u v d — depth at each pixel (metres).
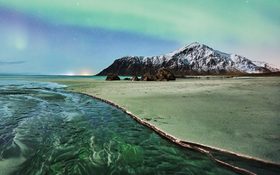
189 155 6.86
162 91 22.55
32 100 18.84
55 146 7.79
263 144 6.68
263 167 5.59
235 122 9.12
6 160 6.56
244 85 29.08
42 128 10.01
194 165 6.24
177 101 15.07
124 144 7.97
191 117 10.26
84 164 6.41
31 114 12.95
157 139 8.34
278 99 14.95
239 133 7.72
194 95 18.19
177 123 9.30
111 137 8.76
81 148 7.62
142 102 15.28
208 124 8.97
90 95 21.48
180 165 6.27
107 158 6.80
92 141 8.31
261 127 8.33
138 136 8.80
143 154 7.07
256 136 7.37
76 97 21.02
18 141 8.17
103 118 11.91
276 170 5.45
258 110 11.36
